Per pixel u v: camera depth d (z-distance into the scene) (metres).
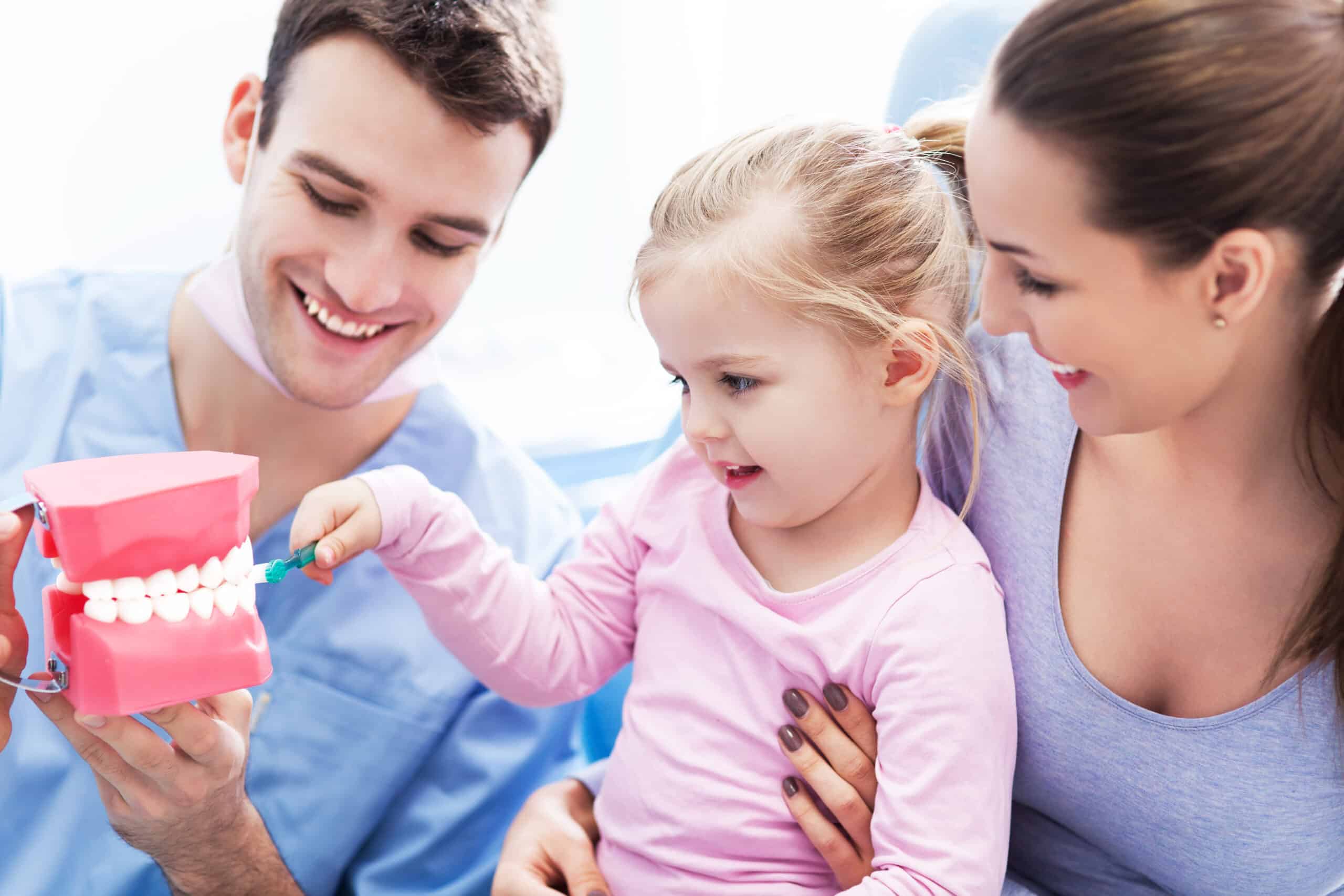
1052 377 0.84
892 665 0.79
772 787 0.84
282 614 1.12
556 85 1.03
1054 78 0.56
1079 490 0.81
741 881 0.83
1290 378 0.67
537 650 0.93
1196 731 0.76
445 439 1.21
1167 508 0.75
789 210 0.78
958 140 0.89
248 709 0.89
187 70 1.40
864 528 0.85
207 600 0.67
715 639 0.88
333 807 1.07
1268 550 0.72
